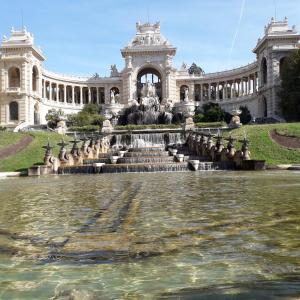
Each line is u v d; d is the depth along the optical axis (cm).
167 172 3562
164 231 927
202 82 12144
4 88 9775
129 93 11581
